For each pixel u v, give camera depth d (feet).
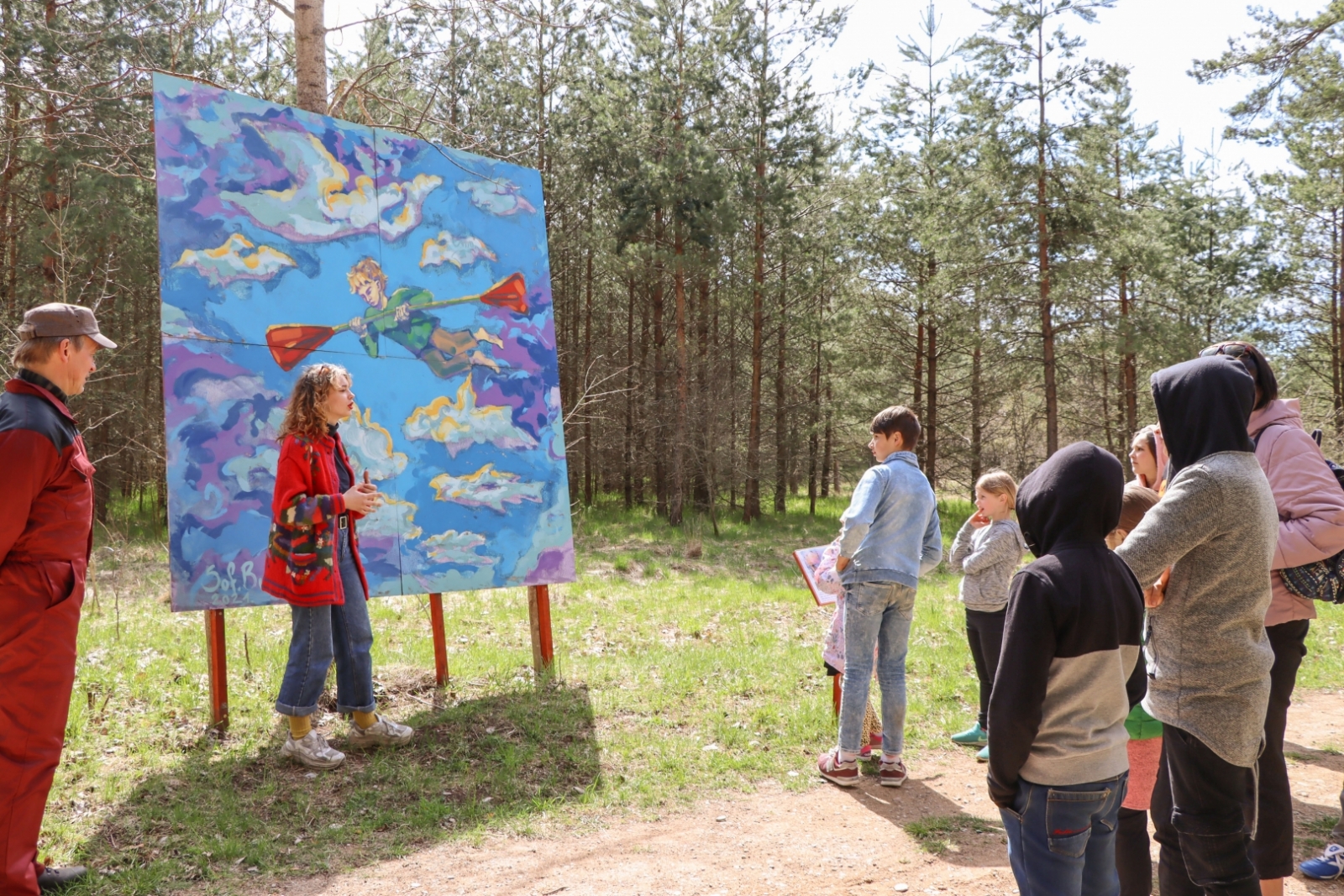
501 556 19.44
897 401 82.53
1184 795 8.38
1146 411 81.87
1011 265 66.95
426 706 17.37
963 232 66.44
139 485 63.67
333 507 13.74
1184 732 8.29
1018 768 7.04
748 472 73.51
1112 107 71.56
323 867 11.18
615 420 77.77
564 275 75.46
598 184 67.87
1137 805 9.07
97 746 14.19
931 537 15.38
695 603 32.60
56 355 9.73
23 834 9.18
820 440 92.58
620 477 92.63
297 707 13.93
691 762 15.35
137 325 53.47
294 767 14.07
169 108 15.67
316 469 13.92
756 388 73.56
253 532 15.84
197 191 15.85
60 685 9.52
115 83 26.03
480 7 23.84
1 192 41.45
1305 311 80.38
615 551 49.83
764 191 66.33
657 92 64.54
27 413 9.37
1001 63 65.46
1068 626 6.95
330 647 14.30
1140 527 8.25
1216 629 8.10
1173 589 8.39
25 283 49.55
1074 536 7.32
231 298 16.10
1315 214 73.97
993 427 96.37
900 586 14.58
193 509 15.28
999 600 15.43
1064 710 7.03
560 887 10.87
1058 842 7.00
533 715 17.04
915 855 12.06
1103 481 7.25
